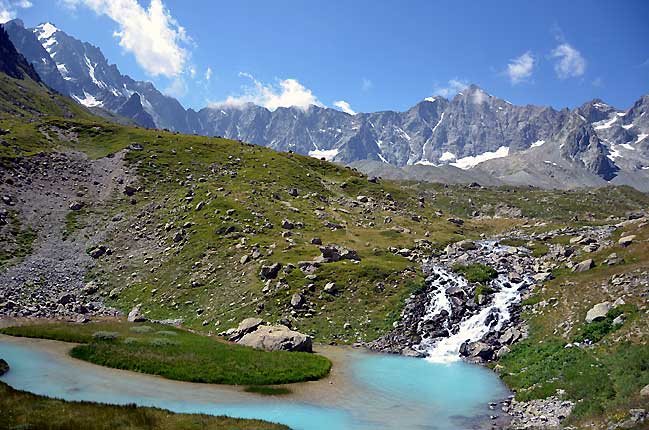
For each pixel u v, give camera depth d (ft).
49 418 106.93
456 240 390.42
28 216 379.55
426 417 130.62
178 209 405.59
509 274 267.18
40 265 318.24
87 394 131.23
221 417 118.01
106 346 176.86
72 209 408.05
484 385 162.20
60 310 253.65
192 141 625.00
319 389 153.89
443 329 226.99
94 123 640.58
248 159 588.09
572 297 208.03
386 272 283.59
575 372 146.30
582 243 295.89
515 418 129.59
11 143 496.64
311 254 315.99
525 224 499.92
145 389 140.67
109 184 467.11
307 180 558.56
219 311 257.14
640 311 166.09
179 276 303.07
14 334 194.59
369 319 242.78
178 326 247.29
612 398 120.16
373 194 562.66
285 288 266.57
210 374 157.48
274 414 128.47
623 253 247.91
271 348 198.90
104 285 306.35
